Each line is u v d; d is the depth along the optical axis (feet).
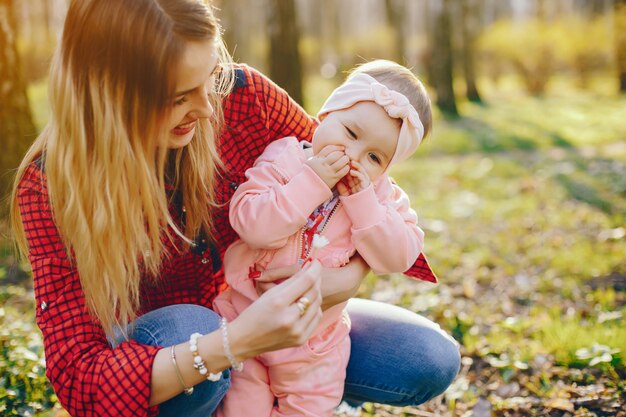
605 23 68.59
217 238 6.43
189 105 5.01
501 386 9.30
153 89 4.66
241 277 6.15
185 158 5.72
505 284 14.10
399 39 75.56
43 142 5.23
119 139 4.75
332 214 6.11
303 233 6.00
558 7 103.40
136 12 4.54
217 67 5.38
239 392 6.01
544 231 18.12
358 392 6.84
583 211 19.98
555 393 8.82
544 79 64.13
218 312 6.32
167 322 5.55
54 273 5.18
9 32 16.19
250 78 6.40
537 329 11.04
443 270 14.89
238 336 4.80
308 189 5.65
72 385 4.95
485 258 15.69
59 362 5.01
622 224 18.10
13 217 5.48
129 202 4.99
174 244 5.82
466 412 8.68
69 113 4.75
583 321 11.32
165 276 6.19
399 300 12.65
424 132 6.54
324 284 5.78
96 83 4.67
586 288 13.42
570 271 14.44
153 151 5.02
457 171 26.96
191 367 4.86
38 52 53.42
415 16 132.77
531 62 64.28
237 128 6.37
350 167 5.88
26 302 11.83
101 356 4.99
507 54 66.74
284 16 31.22
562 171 26.04
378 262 5.98
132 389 4.83
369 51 86.74
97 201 4.89
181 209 5.93
